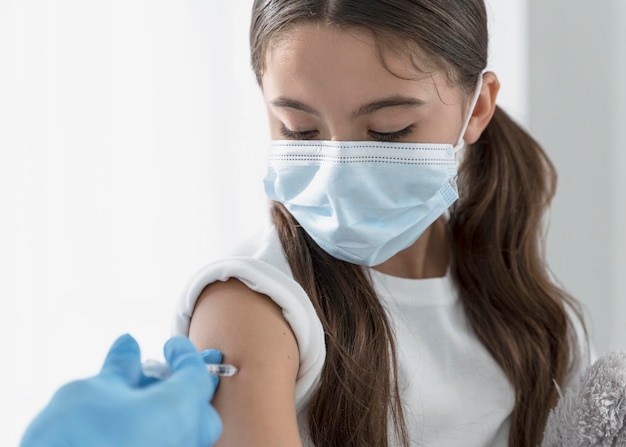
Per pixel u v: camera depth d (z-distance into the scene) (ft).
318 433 2.48
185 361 1.88
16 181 3.28
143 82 3.40
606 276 3.91
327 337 2.46
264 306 2.30
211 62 3.44
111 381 1.77
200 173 3.46
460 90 2.50
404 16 2.29
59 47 3.31
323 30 2.27
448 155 2.46
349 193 2.36
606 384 2.51
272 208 2.63
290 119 2.36
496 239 2.90
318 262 2.54
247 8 3.45
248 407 2.14
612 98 3.84
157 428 1.66
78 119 3.33
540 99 3.82
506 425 2.80
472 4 2.49
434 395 2.64
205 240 3.47
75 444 1.61
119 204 3.39
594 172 3.86
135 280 3.41
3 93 3.26
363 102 2.30
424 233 2.73
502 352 2.78
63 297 3.33
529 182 2.95
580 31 3.80
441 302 2.76
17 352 3.29
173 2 3.41
